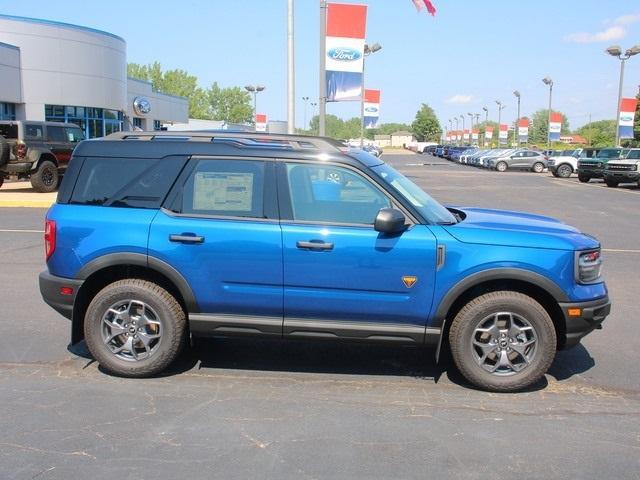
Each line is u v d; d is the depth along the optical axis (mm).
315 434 4020
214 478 3467
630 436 4059
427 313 4637
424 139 171750
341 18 18828
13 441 3875
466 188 26719
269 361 5387
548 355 4660
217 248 4684
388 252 4574
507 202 20203
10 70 32281
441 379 5039
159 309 4828
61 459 3660
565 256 4586
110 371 4996
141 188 4844
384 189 4695
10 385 4777
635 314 7051
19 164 18438
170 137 4969
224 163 4781
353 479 3475
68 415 4254
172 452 3760
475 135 138375
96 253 4789
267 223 4684
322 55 19484
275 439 3943
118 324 4902
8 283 8016
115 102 39062
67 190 4938
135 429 4059
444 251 4562
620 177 27234
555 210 17875
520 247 4578
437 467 3621
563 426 4195
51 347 5648
